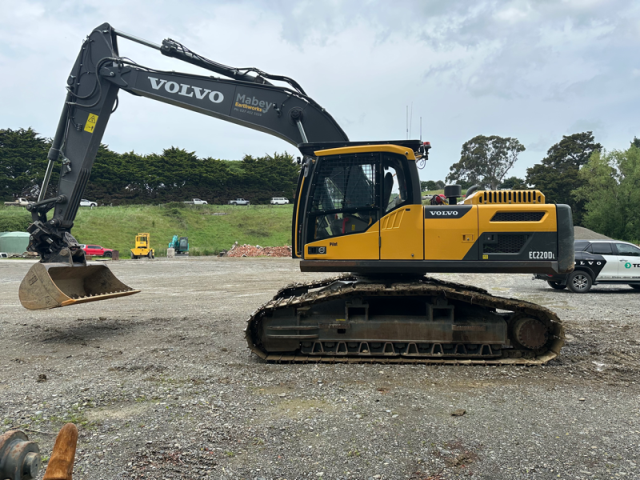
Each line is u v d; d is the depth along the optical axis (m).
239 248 37.34
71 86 8.23
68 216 8.09
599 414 3.98
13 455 1.39
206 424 3.76
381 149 5.92
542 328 5.68
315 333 5.84
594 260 12.78
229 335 7.30
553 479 2.90
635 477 2.92
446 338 5.73
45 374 5.17
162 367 5.44
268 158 75.31
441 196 6.42
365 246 5.91
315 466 3.07
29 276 6.74
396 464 3.10
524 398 4.39
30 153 56.72
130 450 3.29
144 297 12.32
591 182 47.97
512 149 59.22
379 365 5.59
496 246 5.82
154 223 51.25
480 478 2.92
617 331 7.36
